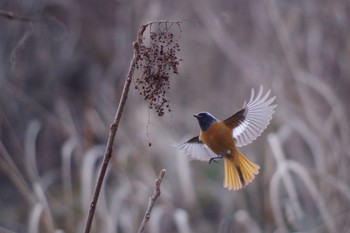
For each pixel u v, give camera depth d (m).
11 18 6.76
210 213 12.75
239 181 5.84
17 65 15.73
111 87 14.88
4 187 14.78
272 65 13.30
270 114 5.84
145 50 4.67
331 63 13.70
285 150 12.45
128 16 16.00
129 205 11.08
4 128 14.73
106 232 10.34
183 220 10.33
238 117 5.95
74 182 14.36
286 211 11.05
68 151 11.54
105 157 4.80
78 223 12.18
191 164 13.33
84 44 17.30
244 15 14.38
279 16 13.28
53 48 16.39
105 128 12.84
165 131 12.38
